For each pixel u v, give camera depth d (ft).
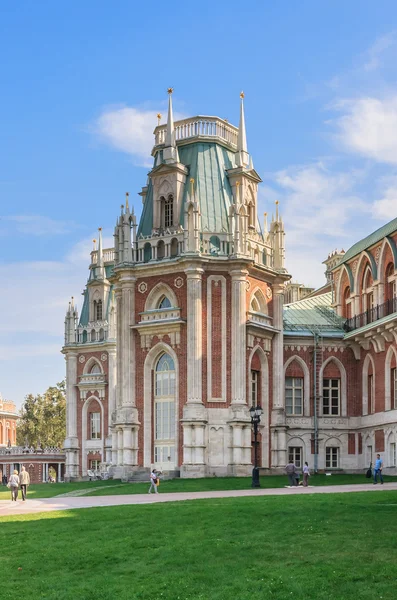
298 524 96.89
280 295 231.30
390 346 215.72
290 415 234.17
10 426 475.31
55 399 512.22
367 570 76.18
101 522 107.34
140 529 100.73
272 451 223.92
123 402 219.61
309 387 237.04
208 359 211.20
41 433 499.10
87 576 82.02
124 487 191.42
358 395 237.25
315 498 121.08
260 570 79.05
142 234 228.43
